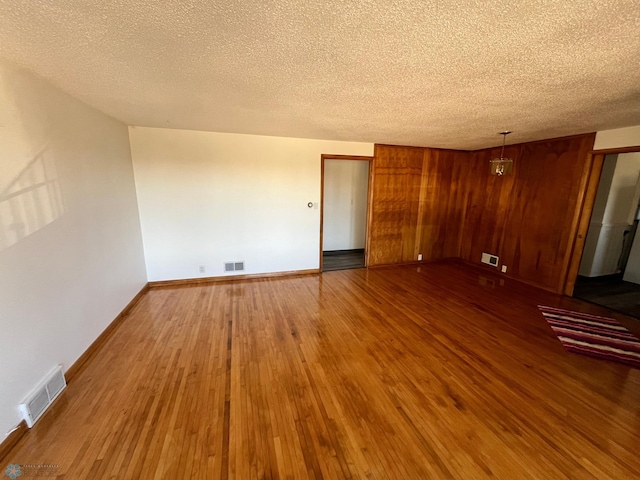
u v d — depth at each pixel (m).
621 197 4.37
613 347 2.63
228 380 2.13
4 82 1.67
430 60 1.63
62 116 2.20
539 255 4.18
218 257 4.31
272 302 3.58
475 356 2.46
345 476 1.42
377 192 4.95
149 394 1.98
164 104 2.58
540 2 1.09
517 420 1.79
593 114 2.67
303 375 2.19
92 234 2.58
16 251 1.70
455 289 4.11
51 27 1.31
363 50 1.52
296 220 4.58
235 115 2.96
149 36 1.40
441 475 1.44
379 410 1.86
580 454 1.56
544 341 2.71
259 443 1.60
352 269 5.12
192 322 3.04
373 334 2.82
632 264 4.42
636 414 1.85
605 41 1.38
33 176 1.88
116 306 3.02
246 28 1.32
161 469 1.45
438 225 5.55
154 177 3.83
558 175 3.87
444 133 3.77
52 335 1.98
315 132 3.88
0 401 1.53
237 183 4.18
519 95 2.18
